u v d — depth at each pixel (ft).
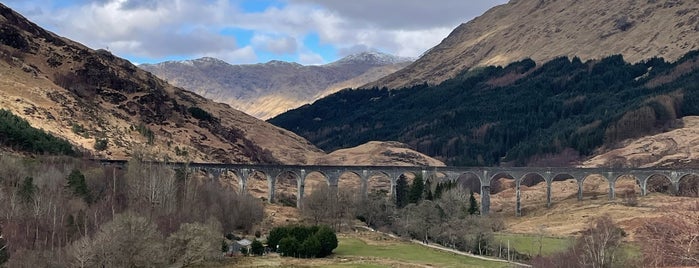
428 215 558.97
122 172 556.92
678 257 309.01
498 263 437.17
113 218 397.80
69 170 514.27
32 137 612.29
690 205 371.35
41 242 367.45
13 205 392.68
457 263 437.99
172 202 486.79
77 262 345.92
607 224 437.17
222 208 527.81
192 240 414.41
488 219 583.17
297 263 432.25
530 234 563.89
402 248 507.71
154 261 375.04
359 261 442.91
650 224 353.10
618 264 342.23
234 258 446.19
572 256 366.84
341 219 631.56
